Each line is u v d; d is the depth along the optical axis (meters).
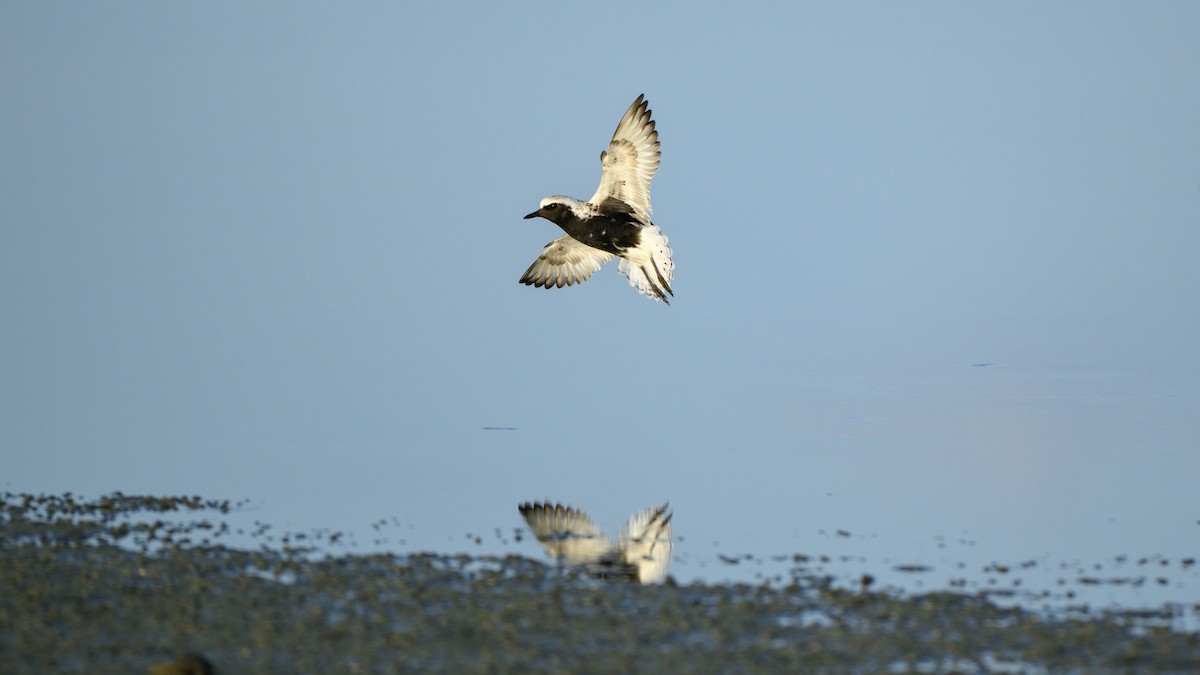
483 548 18.55
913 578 17.17
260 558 17.62
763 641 14.55
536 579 16.89
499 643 14.43
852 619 15.31
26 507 20.28
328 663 13.85
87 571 16.73
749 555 18.33
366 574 16.91
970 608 15.67
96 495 21.27
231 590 16.17
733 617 15.30
